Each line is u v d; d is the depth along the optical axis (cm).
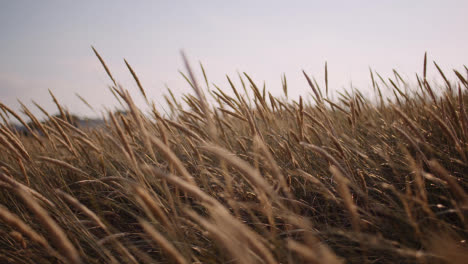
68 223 101
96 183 132
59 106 146
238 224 59
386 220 95
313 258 52
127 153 93
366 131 152
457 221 94
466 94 154
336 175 70
